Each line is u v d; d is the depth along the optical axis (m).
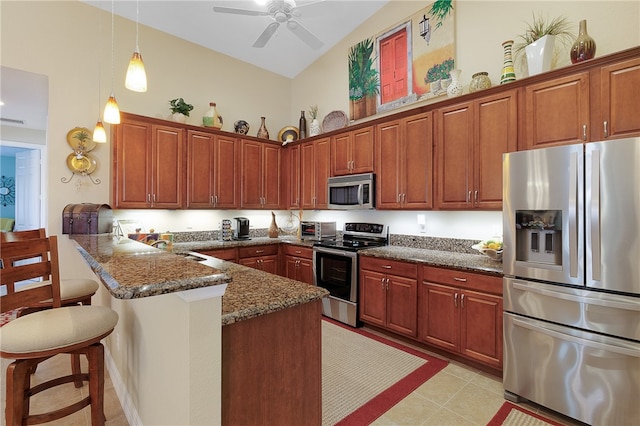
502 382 2.30
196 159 3.85
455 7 3.21
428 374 2.41
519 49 2.60
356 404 2.03
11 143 4.98
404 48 3.64
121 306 2.08
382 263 3.09
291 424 1.32
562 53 2.51
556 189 1.88
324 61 4.66
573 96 2.15
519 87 2.43
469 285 2.43
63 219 2.99
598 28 2.37
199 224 4.23
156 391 1.38
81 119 3.22
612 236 1.69
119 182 3.32
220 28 3.92
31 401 2.02
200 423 1.02
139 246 1.82
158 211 3.88
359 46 4.14
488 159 2.60
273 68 4.94
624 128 1.93
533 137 2.34
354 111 4.20
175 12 3.57
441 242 3.29
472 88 2.74
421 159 3.08
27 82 3.17
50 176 3.05
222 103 4.44
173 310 1.14
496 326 2.27
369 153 3.58
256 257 4.08
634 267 1.63
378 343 2.96
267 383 1.24
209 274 1.02
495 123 2.56
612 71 1.98
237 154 4.22
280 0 2.74
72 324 1.43
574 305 1.81
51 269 1.60
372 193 3.48
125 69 3.55
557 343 1.87
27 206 5.52
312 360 1.40
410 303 2.84
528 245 2.05
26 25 2.93
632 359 1.63
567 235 1.84
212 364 1.04
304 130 4.73
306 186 4.43
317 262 3.78
